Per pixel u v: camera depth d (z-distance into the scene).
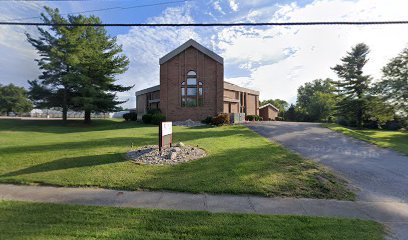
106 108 31.75
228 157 9.89
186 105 29.41
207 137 15.70
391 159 11.18
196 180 7.18
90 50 29.83
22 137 16.59
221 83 29.09
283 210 5.45
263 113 48.47
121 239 3.92
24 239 3.85
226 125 24.88
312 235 4.20
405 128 33.44
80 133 19.45
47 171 7.92
